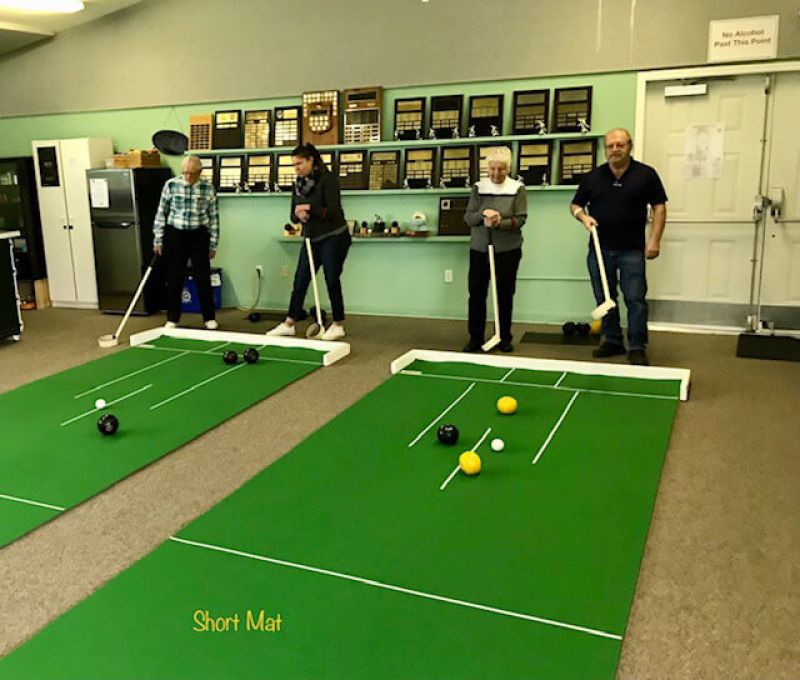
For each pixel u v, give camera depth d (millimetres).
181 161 7555
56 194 7617
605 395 4305
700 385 4598
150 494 3137
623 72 6039
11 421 4055
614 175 5008
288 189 7090
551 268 6523
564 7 6102
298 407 4238
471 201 5355
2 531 2814
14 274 6125
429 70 6547
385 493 3068
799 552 2605
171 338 6055
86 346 5914
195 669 2004
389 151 6766
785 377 4746
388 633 2141
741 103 5852
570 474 3223
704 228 6109
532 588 2363
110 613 2266
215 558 2578
